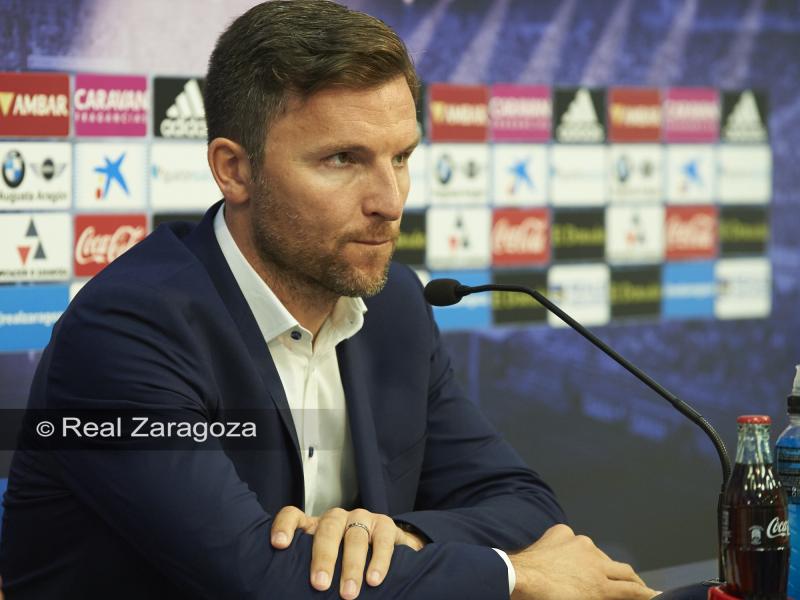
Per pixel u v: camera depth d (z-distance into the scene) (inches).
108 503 71.2
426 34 181.6
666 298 208.7
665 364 209.6
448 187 185.6
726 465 71.7
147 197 160.1
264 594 67.1
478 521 80.0
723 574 69.8
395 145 73.2
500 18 187.9
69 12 152.9
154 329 74.1
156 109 159.9
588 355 201.6
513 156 191.5
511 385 194.5
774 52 216.5
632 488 206.5
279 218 74.4
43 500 75.9
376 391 87.6
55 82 152.7
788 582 67.4
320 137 72.1
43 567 76.9
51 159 153.2
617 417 205.0
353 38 71.4
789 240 221.3
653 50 203.8
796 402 70.1
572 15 194.9
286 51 71.9
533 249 194.7
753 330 218.8
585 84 197.6
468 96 186.1
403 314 91.0
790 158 220.1
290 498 79.8
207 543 68.1
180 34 160.9
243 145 75.0
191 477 69.8
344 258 74.4
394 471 86.7
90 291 76.0
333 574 67.7
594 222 200.4
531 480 89.8
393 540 70.3
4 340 152.0
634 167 203.6
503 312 192.7
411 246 182.9
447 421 92.4
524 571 71.6
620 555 204.1
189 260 79.5
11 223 151.3
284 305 80.7
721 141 212.4
